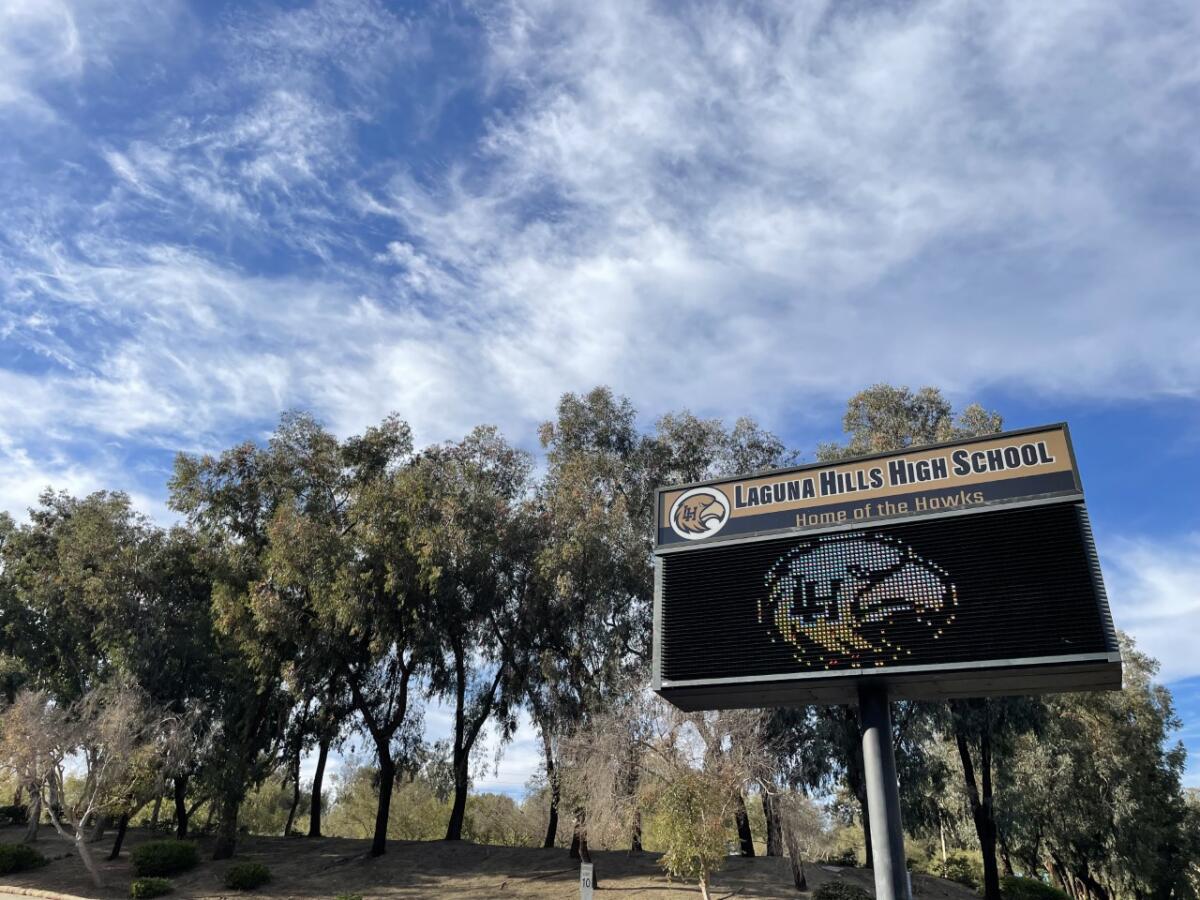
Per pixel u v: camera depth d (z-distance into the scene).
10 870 29.67
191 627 34.94
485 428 36.50
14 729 27.27
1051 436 12.28
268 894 27.61
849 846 42.50
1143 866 39.12
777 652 12.54
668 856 21.31
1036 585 11.43
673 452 37.16
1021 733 30.53
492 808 48.41
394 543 30.56
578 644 31.06
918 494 12.75
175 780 35.50
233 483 34.88
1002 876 36.50
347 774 51.34
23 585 38.50
